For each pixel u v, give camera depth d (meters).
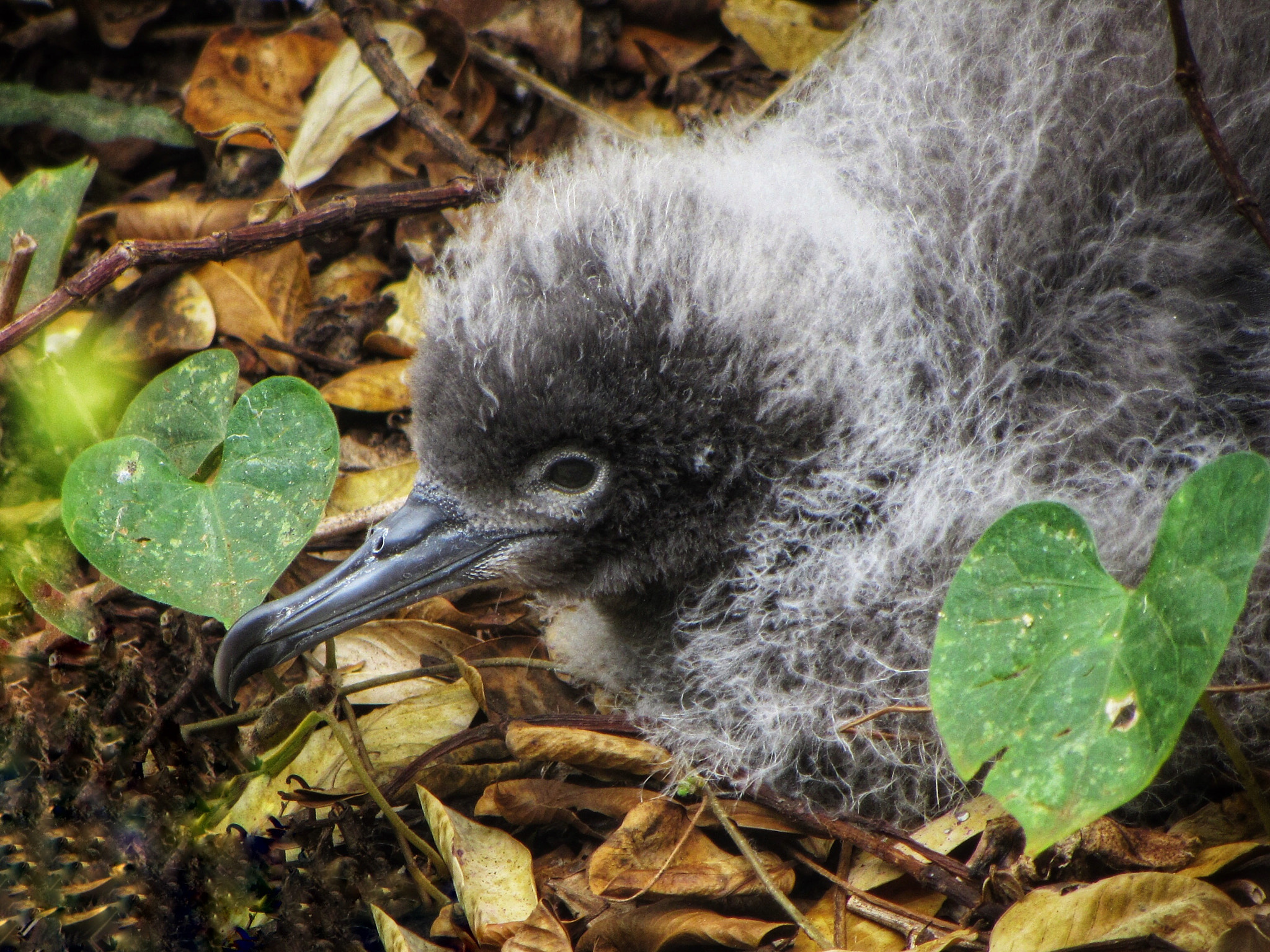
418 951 4.63
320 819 5.34
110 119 8.21
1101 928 4.29
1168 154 5.51
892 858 4.89
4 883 5.09
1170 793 5.27
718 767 5.38
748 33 8.70
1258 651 5.26
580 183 5.70
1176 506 3.94
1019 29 5.97
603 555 5.52
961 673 4.02
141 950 4.94
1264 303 5.25
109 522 5.13
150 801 5.38
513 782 5.35
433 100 8.28
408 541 5.43
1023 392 5.40
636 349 5.12
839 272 5.31
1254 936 4.14
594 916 4.89
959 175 5.57
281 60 8.28
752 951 4.69
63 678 5.76
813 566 5.51
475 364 5.15
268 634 5.37
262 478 5.22
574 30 8.59
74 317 7.29
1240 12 5.75
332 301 7.67
